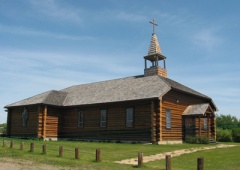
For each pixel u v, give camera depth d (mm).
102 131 34250
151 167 15969
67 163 16766
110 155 20875
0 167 15773
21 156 19766
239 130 41125
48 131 36625
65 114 38656
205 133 36000
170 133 31016
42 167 15727
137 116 31422
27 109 38406
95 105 35031
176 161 18859
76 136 36750
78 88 43719
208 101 38562
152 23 39906
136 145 27688
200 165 12719
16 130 39250
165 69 39219
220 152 23047
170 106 31672
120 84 37969
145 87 33344
